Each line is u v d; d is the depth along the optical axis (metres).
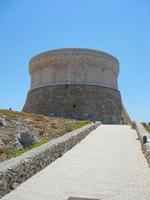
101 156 19.47
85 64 57.31
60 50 57.78
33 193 11.33
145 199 10.95
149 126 39.91
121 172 15.20
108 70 60.12
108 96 58.69
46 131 28.83
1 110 33.53
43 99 58.00
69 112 54.78
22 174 12.73
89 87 56.75
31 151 15.24
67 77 57.09
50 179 13.49
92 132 32.31
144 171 15.50
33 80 63.09
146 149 18.67
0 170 10.89
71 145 22.52
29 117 33.31
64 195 11.20
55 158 18.12
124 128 37.09
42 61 60.00
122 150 21.92
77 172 14.98
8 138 23.48
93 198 10.91
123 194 11.51
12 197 10.73
